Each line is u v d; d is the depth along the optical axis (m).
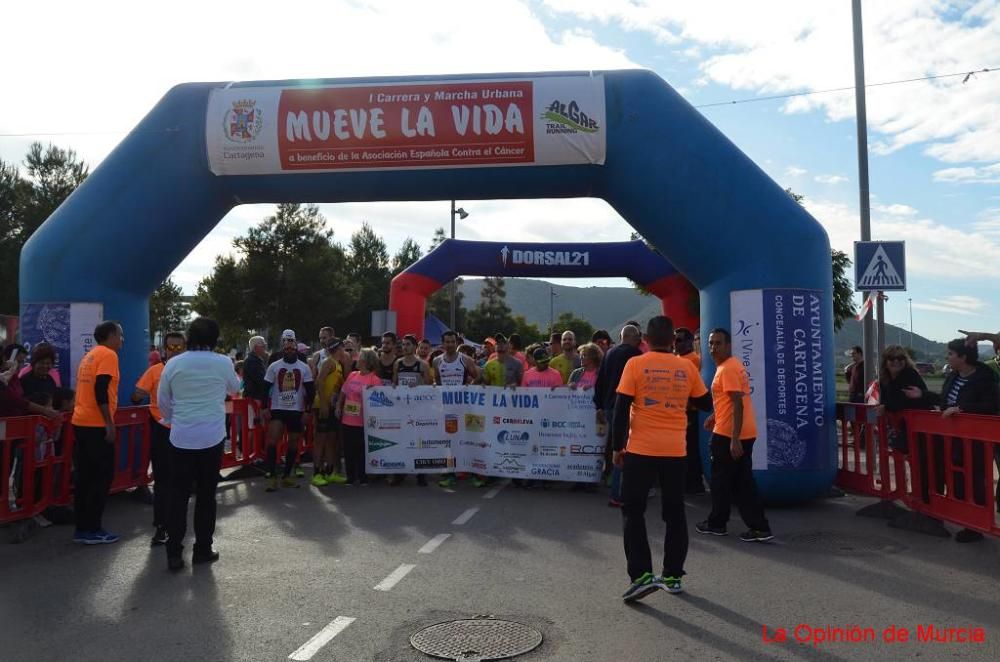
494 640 4.48
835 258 21.33
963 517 6.76
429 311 69.62
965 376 7.24
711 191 8.77
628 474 5.36
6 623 4.88
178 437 6.21
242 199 9.94
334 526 7.67
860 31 12.86
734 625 4.74
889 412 7.75
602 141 9.12
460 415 10.31
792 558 6.38
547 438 9.91
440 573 5.94
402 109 9.37
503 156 9.29
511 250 19.25
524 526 7.64
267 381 9.95
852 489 9.01
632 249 19.25
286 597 5.36
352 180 9.57
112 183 9.43
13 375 8.03
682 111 9.14
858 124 12.85
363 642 4.48
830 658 4.21
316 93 9.50
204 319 6.50
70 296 9.26
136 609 5.14
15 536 7.09
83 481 7.05
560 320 88.56
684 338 9.17
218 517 8.18
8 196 37.00
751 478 7.02
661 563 6.22
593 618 4.88
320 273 42.66
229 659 4.25
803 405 8.48
